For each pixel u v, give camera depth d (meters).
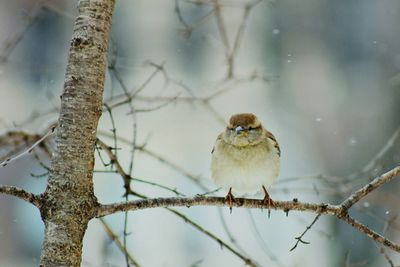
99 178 15.73
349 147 18.56
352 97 19.45
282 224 15.25
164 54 18.27
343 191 9.55
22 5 16.89
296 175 17.53
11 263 16.27
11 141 9.02
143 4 19.33
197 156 18.41
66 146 5.77
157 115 18.58
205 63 17.31
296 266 9.04
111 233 8.09
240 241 15.30
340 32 20.59
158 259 15.58
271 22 19.94
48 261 5.54
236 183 7.95
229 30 17.19
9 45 10.04
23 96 16.88
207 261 15.49
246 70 18.19
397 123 18.47
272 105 19.56
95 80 5.94
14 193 5.56
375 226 13.18
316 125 19.06
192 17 16.80
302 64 20.12
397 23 20.33
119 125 17.59
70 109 5.86
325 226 14.22
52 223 5.61
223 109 19.19
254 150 7.86
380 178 6.50
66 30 16.78
